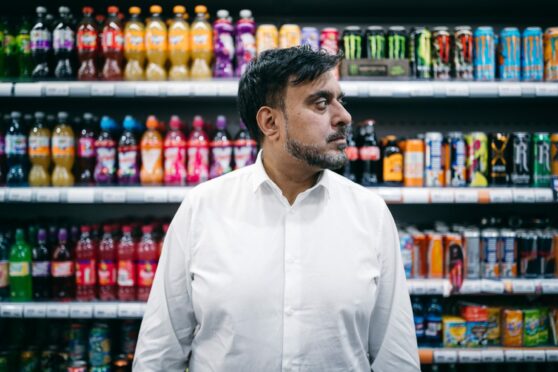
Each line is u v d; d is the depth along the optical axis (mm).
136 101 2836
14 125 2426
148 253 2359
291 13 2791
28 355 2451
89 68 2395
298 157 1211
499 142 2416
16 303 2309
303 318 1216
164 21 2828
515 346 2389
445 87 2260
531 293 2547
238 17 2787
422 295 2508
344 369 1228
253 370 1205
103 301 2354
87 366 2438
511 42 2422
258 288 1222
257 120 1304
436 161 2402
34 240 2484
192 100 2791
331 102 1211
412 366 1288
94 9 2719
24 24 2494
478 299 2672
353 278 1241
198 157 2408
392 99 2682
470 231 2396
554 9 2717
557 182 2375
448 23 2873
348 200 1341
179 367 1327
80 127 2578
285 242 1263
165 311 1296
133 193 2279
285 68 1185
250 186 1332
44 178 2432
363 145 2443
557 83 2314
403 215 2887
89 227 2410
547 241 2398
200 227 1293
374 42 2443
